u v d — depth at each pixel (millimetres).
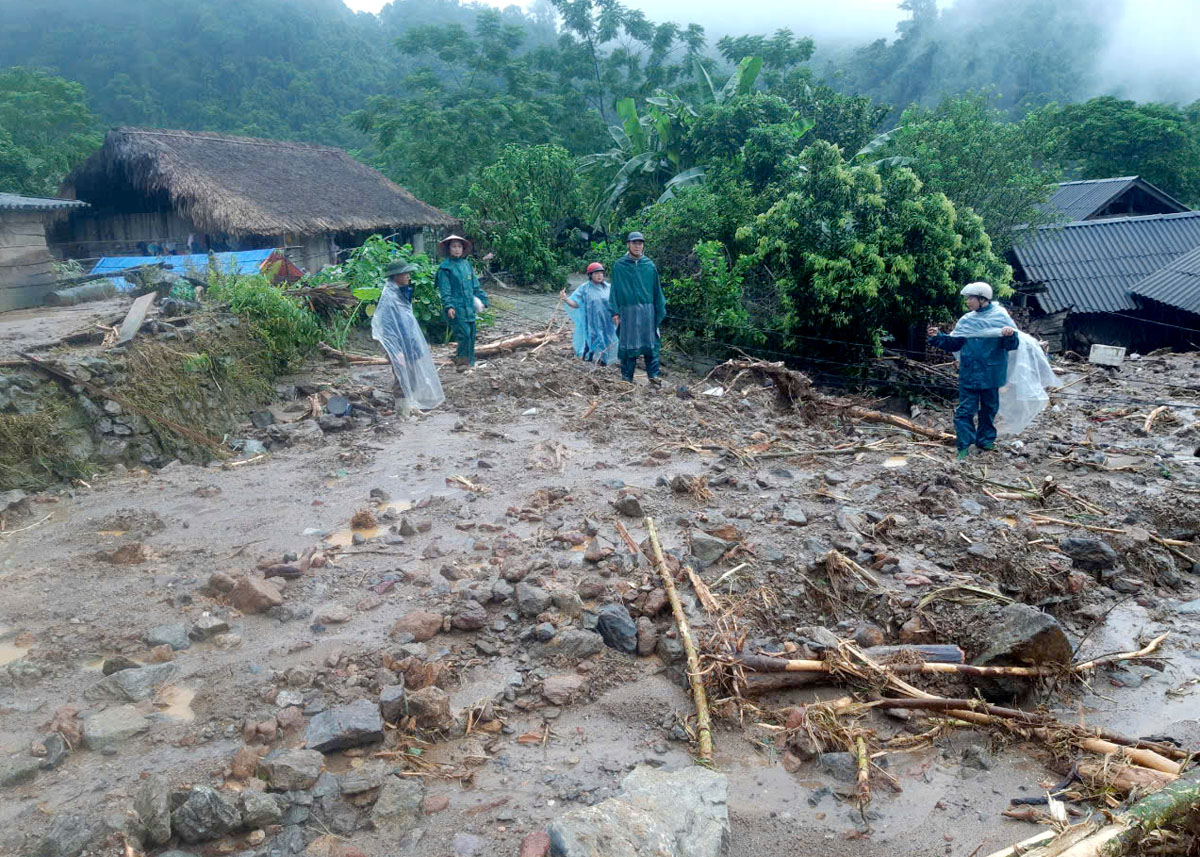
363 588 4746
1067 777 3387
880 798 3318
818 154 14352
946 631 4402
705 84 33500
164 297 11141
